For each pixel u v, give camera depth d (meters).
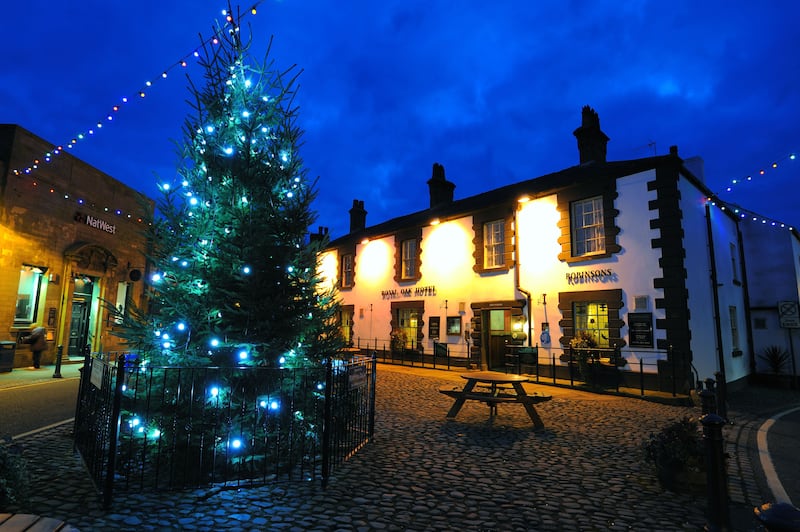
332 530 3.69
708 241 13.99
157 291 5.39
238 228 5.16
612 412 9.32
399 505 4.27
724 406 8.93
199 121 5.66
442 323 18.09
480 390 11.71
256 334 5.16
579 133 16.97
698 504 4.48
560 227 14.71
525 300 15.34
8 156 14.28
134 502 4.10
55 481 4.56
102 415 4.66
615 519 4.10
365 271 22.19
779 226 16.94
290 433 5.11
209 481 4.62
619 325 12.98
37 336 14.78
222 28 5.86
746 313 16.91
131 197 20.72
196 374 4.88
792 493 4.98
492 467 5.54
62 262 16.53
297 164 6.06
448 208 19.75
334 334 6.01
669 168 12.63
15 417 7.72
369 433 6.67
